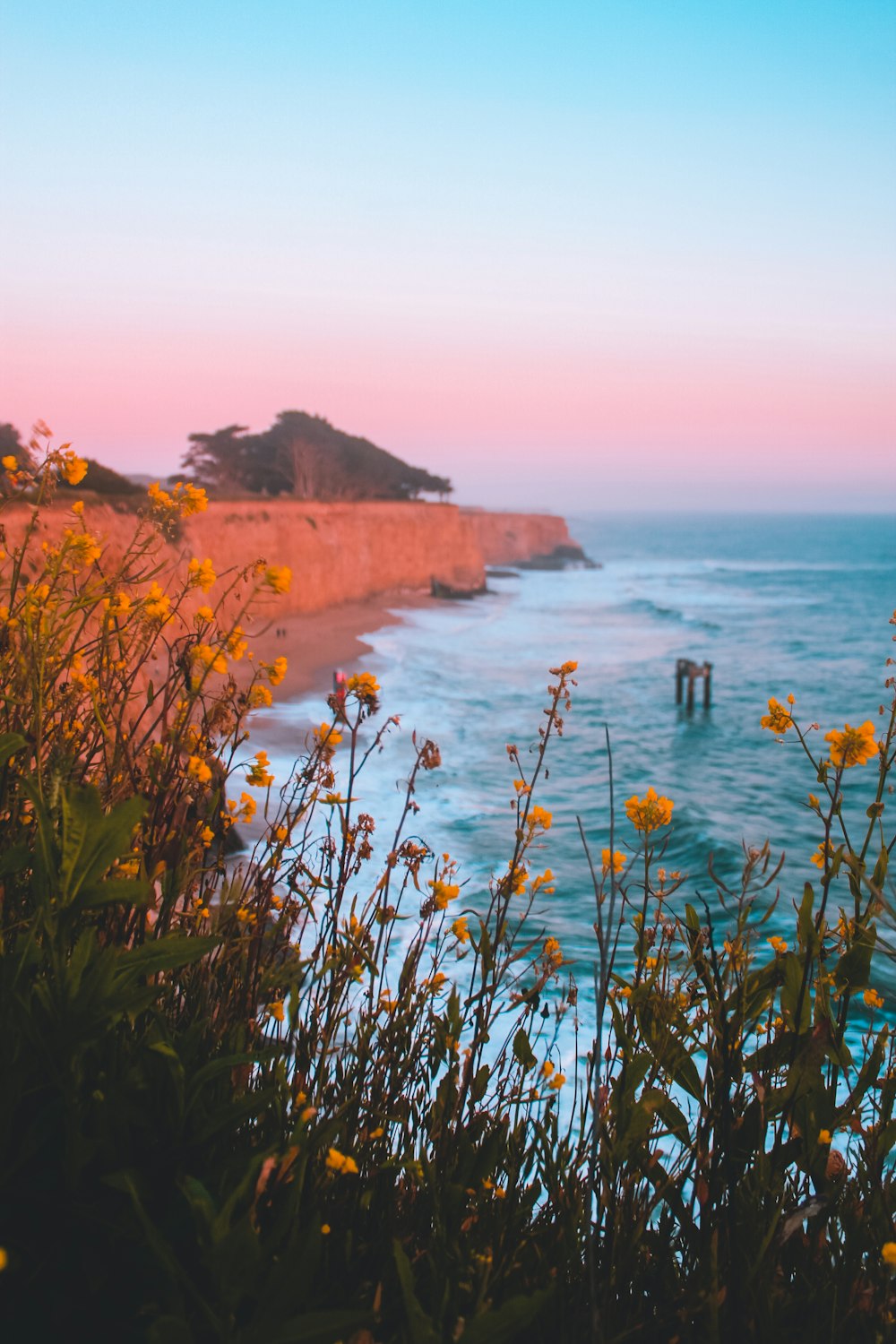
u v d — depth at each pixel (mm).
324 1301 1335
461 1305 1329
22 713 1696
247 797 1950
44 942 1429
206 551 52156
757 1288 1349
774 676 49094
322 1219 1410
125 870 1683
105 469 37625
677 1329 1393
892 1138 1498
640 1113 1480
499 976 1828
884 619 76500
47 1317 1185
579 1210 1456
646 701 41906
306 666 46125
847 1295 1403
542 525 151750
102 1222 1185
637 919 1702
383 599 77875
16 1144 1291
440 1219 1406
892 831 21859
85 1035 1234
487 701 40344
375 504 80500
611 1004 1660
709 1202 1495
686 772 28391
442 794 22969
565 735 33594
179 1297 1116
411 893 9992
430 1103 1771
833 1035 1543
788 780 27766
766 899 13188
